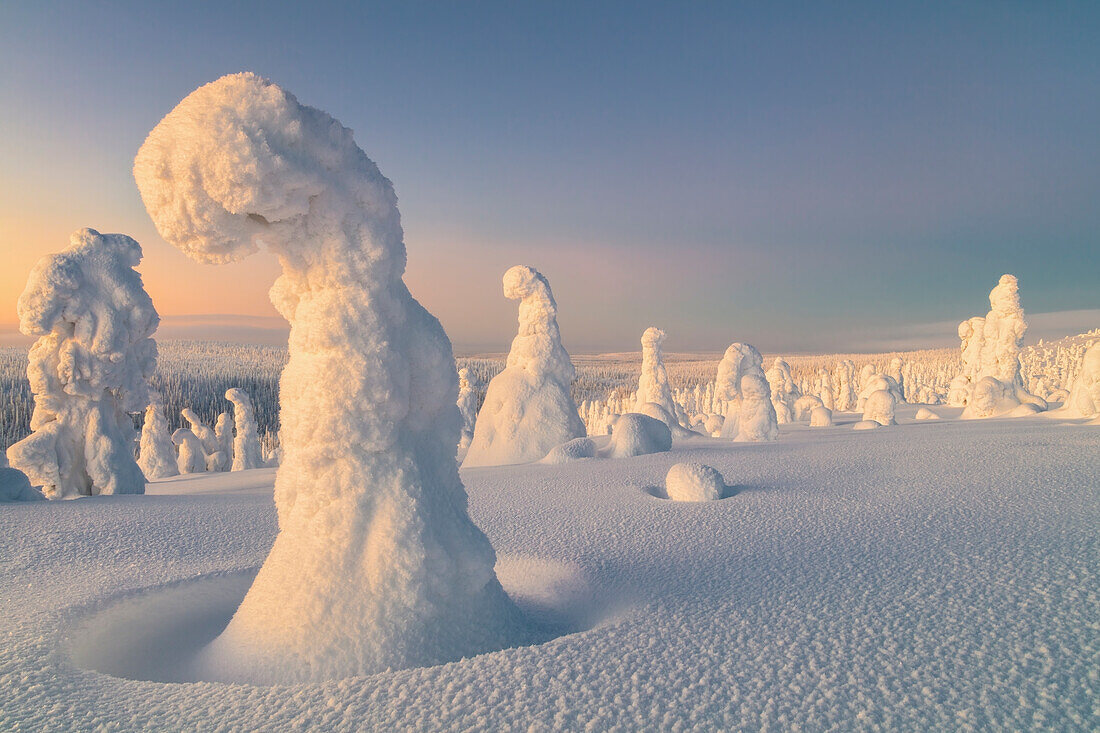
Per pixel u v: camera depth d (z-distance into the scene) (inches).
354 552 132.4
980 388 832.3
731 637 120.3
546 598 176.4
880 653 111.0
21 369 3198.8
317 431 134.5
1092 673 100.7
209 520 279.1
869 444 463.2
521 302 597.9
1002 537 187.9
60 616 146.7
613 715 91.0
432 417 151.6
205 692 105.3
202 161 118.8
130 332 472.7
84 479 452.8
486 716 91.7
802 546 192.4
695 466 296.0
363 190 138.8
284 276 142.1
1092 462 313.0
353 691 101.7
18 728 94.2
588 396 4744.1
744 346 655.8
